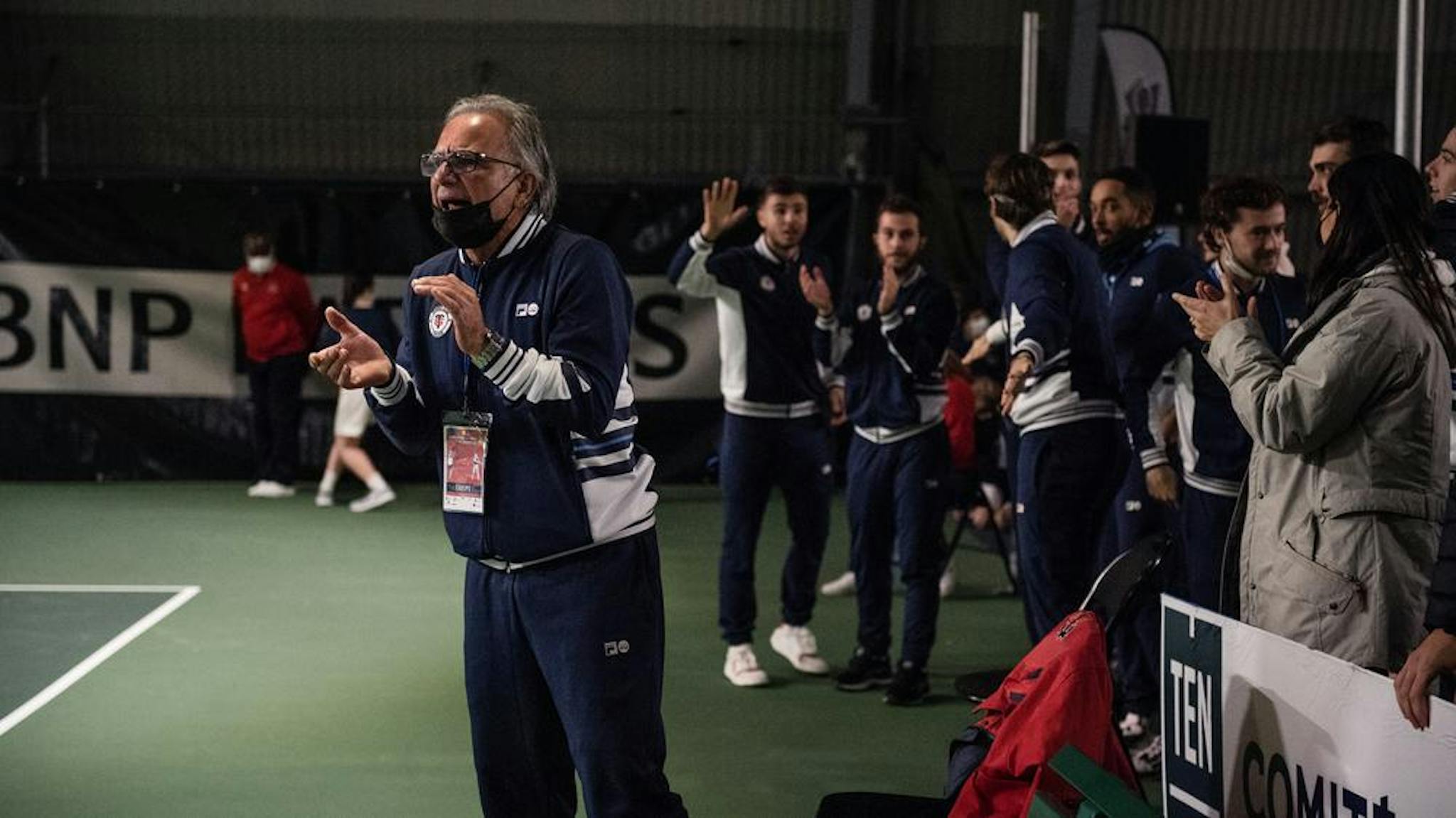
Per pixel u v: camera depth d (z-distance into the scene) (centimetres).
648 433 1116
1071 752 287
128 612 688
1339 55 1241
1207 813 304
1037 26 771
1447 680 283
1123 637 478
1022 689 328
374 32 1244
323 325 1066
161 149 1260
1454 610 248
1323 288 308
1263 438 301
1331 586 298
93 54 1240
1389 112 1252
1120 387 465
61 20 1227
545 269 293
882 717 528
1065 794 309
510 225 295
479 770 319
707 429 1117
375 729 514
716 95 1276
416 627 665
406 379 305
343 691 561
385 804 441
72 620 670
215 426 1115
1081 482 465
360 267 1104
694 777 465
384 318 1070
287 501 1029
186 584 751
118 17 1229
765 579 787
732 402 562
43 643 629
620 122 1274
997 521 809
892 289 519
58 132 1249
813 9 1252
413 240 1105
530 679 308
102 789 453
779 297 552
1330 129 455
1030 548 473
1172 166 827
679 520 971
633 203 1102
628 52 1262
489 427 295
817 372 566
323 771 470
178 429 1112
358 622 673
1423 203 299
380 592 737
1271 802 281
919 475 532
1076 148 611
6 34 1230
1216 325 322
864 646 561
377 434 1113
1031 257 451
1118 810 265
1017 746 316
